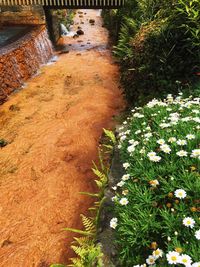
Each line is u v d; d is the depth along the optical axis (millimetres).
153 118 1465
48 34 4844
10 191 1856
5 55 3068
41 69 3973
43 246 1492
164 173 1076
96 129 2484
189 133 1225
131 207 1033
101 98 3074
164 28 2221
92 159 2113
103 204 1364
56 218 1650
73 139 2361
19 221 1646
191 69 2107
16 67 3316
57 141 2344
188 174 1044
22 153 2217
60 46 5082
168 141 1188
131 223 962
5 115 2754
